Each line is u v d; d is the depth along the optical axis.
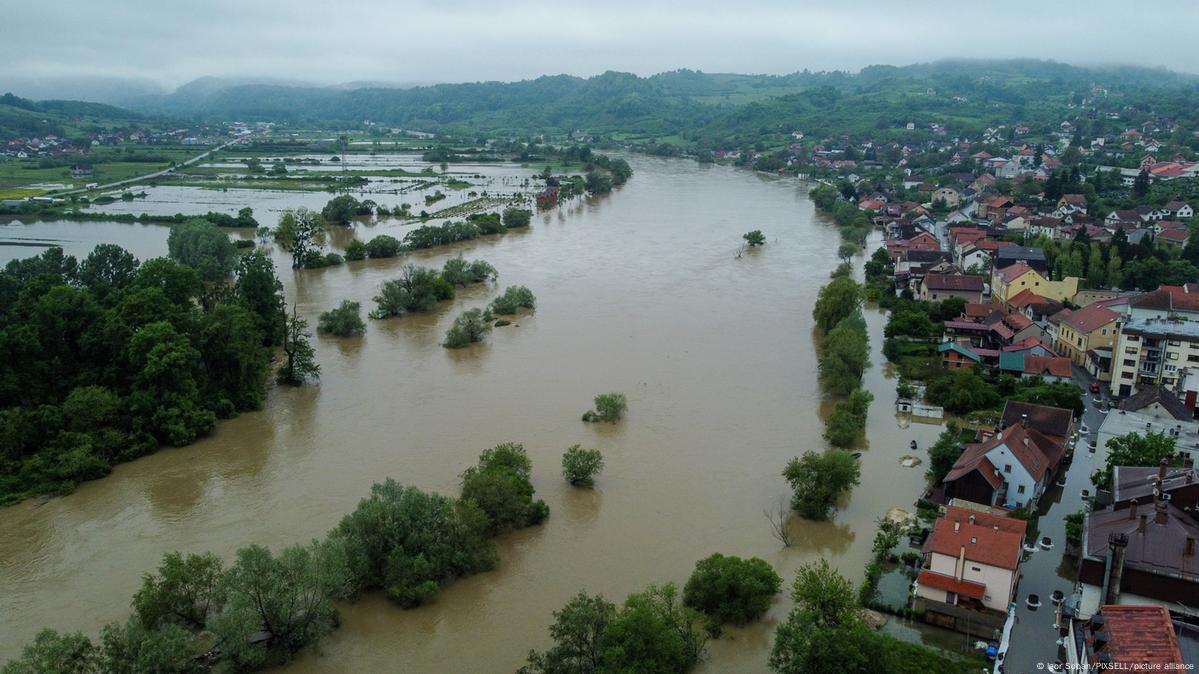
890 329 152.25
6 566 80.81
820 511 88.00
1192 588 61.78
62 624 71.56
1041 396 114.06
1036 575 76.69
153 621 66.31
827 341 138.00
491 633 70.00
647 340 150.38
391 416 116.56
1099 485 91.12
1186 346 116.19
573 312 168.62
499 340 151.12
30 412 102.50
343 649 68.06
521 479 90.06
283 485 96.50
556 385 128.12
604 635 61.47
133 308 118.12
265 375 126.56
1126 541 64.69
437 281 178.25
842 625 61.47
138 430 106.50
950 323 150.62
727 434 110.31
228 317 122.69
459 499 86.50
